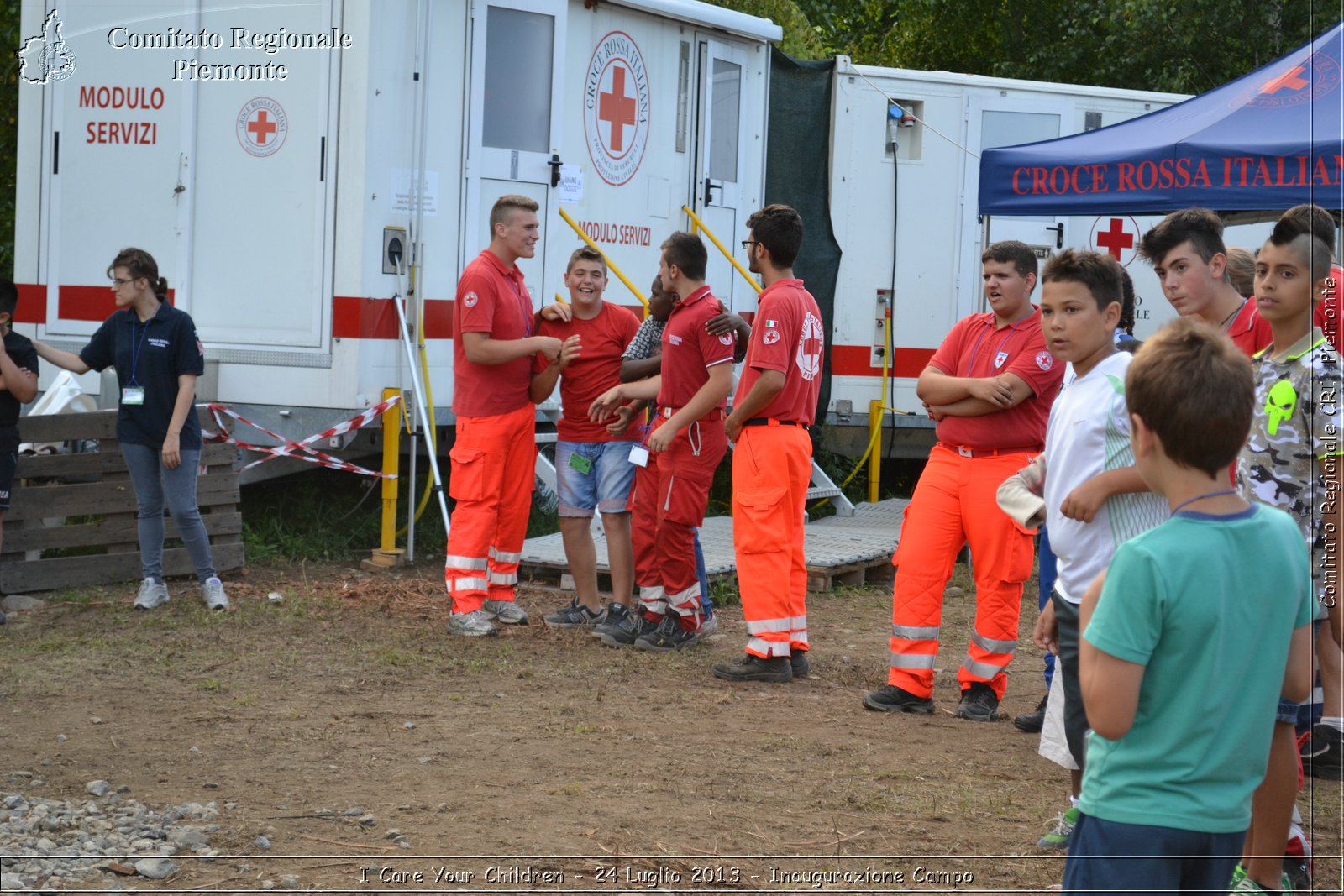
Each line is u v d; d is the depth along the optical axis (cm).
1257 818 541
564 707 877
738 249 1741
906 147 1833
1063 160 1223
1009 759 794
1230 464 390
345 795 687
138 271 1082
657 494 1049
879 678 1023
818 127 1797
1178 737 383
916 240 1830
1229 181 1107
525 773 735
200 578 1129
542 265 1409
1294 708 525
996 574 873
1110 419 555
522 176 1377
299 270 1252
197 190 1277
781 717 873
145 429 1097
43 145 1316
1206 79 2639
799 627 994
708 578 1278
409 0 1253
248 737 791
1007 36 3142
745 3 2283
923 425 1844
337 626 1087
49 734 788
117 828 621
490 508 1070
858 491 1880
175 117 1277
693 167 1638
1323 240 615
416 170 1274
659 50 1562
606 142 1490
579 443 1109
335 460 1266
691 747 794
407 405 1302
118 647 1001
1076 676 562
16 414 1087
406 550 1342
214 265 1276
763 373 927
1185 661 380
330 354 1248
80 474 1183
